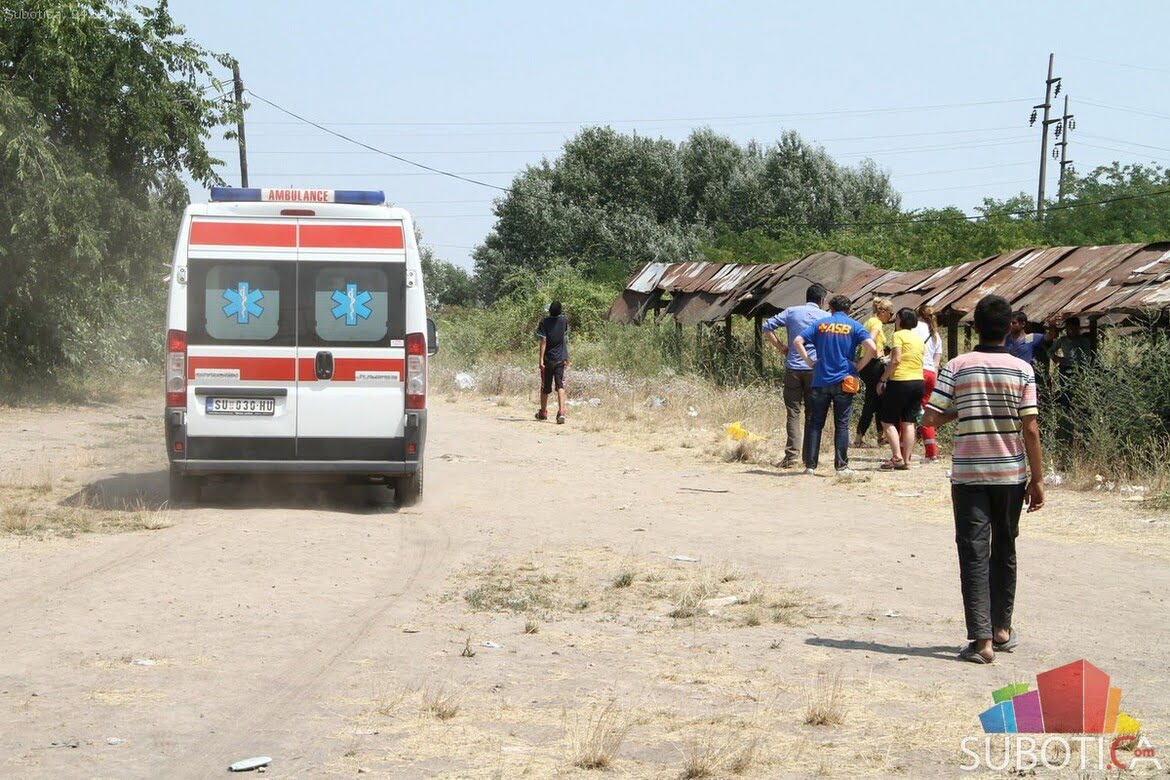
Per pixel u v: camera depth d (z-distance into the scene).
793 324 14.28
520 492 12.48
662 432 18.38
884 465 14.27
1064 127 56.47
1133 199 43.75
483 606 7.38
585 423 19.41
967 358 6.37
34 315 22.47
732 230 64.44
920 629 6.88
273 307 10.71
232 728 4.96
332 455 10.78
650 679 5.77
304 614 7.07
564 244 64.56
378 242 10.84
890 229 47.62
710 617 7.17
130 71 22.62
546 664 6.04
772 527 10.44
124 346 27.75
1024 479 6.27
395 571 8.45
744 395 21.09
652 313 33.44
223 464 10.67
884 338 16.61
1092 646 6.44
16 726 4.95
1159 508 11.12
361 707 5.26
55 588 7.60
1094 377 13.42
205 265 10.66
